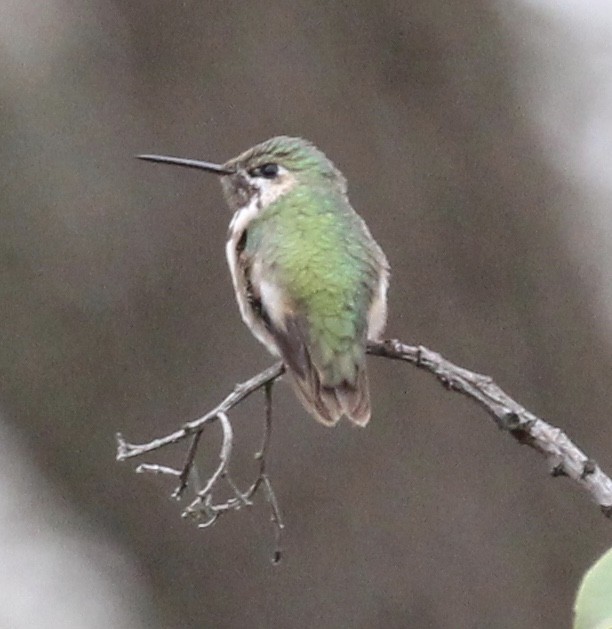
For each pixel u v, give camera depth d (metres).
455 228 10.75
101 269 10.21
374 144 10.55
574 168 11.47
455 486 10.77
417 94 10.71
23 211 10.15
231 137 10.23
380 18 10.62
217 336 10.34
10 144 10.13
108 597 12.87
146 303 10.27
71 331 10.28
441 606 10.75
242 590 10.85
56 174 10.13
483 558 10.79
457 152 10.77
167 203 10.23
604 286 11.19
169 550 10.94
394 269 10.66
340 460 10.68
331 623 10.73
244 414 10.53
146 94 10.20
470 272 10.82
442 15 10.80
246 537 10.80
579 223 11.22
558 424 11.00
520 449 10.84
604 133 11.62
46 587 16.47
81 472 10.70
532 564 10.80
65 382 10.38
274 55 10.33
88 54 10.20
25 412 10.51
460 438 10.79
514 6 11.38
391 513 10.71
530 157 11.11
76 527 11.01
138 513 10.84
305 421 10.62
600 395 11.03
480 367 10.80
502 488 10.82
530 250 10.96
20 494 16.16
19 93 10.10
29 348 10.32
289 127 10.33
